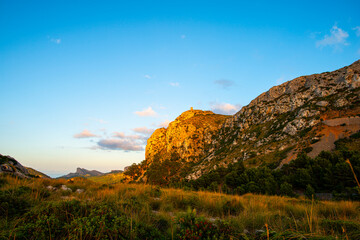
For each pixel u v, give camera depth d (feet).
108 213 15.15
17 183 31.65
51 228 12.37
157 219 18.71
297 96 382.42
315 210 25.99
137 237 13.42
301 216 22.12
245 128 435.94
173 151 552.82
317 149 233.96
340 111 286.87
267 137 340.39
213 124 585.63
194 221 15.33
